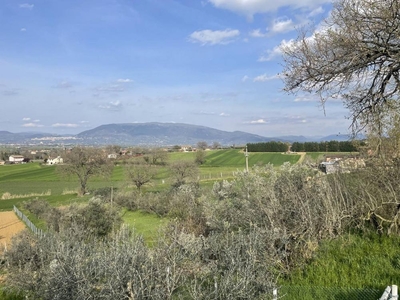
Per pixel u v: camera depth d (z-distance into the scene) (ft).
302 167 37.37
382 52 24.99
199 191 63.16
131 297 18.56
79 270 21.71
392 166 27.89
